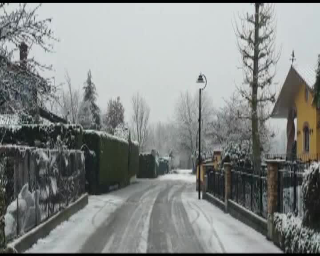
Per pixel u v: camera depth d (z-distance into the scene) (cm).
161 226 1282
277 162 1126
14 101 1285
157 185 3466
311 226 869
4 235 816
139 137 6812
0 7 1192
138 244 1019
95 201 2022
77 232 1176
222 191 1805
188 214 1562
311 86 2489
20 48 1242
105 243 1029
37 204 1085
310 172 900
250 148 2589
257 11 2175
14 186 922
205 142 5741
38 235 1044
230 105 4272
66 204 1452
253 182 1334
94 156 2389
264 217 1202
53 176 1270
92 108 5622
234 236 1140
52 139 2072
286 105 3152
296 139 3006
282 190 1088
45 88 1323
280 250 979
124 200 2084
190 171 6712
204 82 2423
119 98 6738
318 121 2569
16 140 2072
